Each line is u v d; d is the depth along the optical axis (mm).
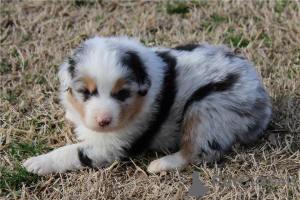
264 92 753
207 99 722
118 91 672
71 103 707
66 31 1017
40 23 1044
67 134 786
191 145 729
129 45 711
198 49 768
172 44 973
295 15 1024
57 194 702
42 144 782
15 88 880
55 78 890
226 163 732
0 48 969
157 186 702
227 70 735
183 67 739
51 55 956
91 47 691
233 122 727
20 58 944
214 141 728
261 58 930
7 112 827
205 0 1098
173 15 1062
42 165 722
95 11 1072
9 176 721
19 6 1084
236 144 747
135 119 713
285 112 813
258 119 742
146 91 685
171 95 728
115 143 724
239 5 1067
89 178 715
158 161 727
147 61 705
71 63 688
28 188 709
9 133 790
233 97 722
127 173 726
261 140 770
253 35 994
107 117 659
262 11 1051
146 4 1095
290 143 760
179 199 688
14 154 760
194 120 724
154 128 734
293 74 893
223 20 1046
